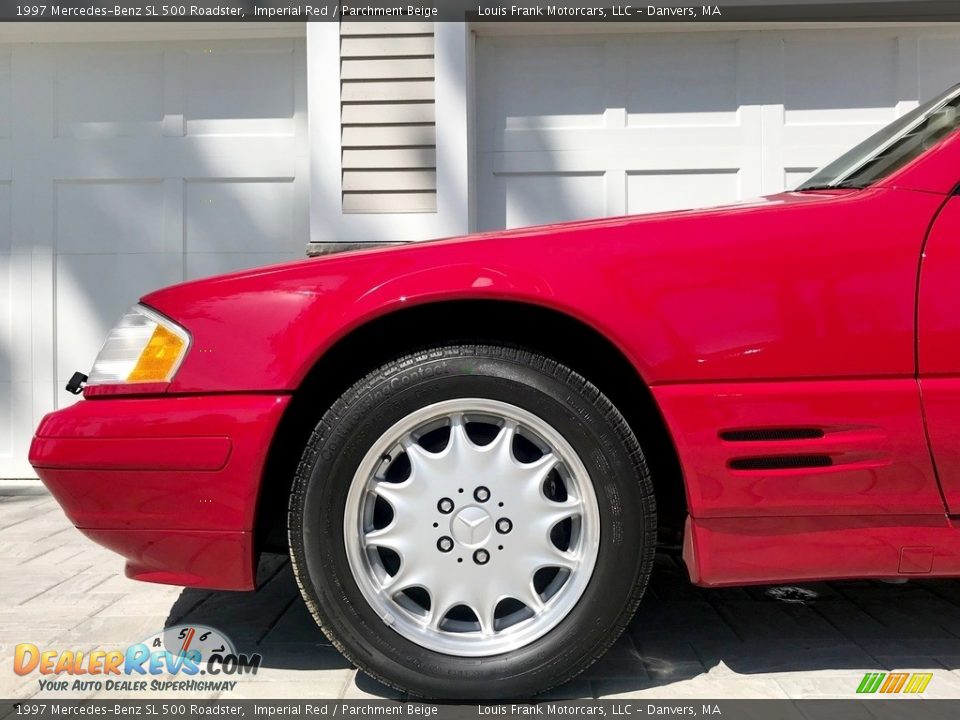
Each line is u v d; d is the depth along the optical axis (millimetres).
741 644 2156
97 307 4496
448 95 4082
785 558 1768
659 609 2426
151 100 4473
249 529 1793
